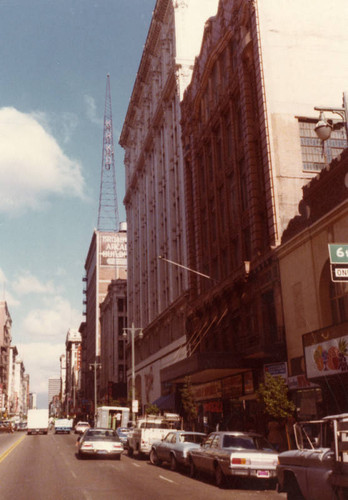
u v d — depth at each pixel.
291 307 26.75
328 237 23.67
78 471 19.94
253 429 28.28
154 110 65.06
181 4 55.16
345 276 18.11
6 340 187.50
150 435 26.11
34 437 59.62
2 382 168.00
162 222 60.16
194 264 45.25
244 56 33.78
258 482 16.16
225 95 37.75
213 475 16.64
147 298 67.56
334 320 23.84
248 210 33.09
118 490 14.52
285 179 29.92
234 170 35.69
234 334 35.09
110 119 149.00
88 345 156.12
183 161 48.91
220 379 36.72
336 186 23.52
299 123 31.22
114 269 140.25
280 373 27.09
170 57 58.12
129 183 82.50
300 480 10.44
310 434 23.25
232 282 33.53
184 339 46.34
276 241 28.89
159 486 15.53
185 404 34.53
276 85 31.39
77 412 151.88
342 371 19.12
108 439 26.06
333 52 32.66
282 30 32.47
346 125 15.82
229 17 38.03
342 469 9.03
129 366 77.06
